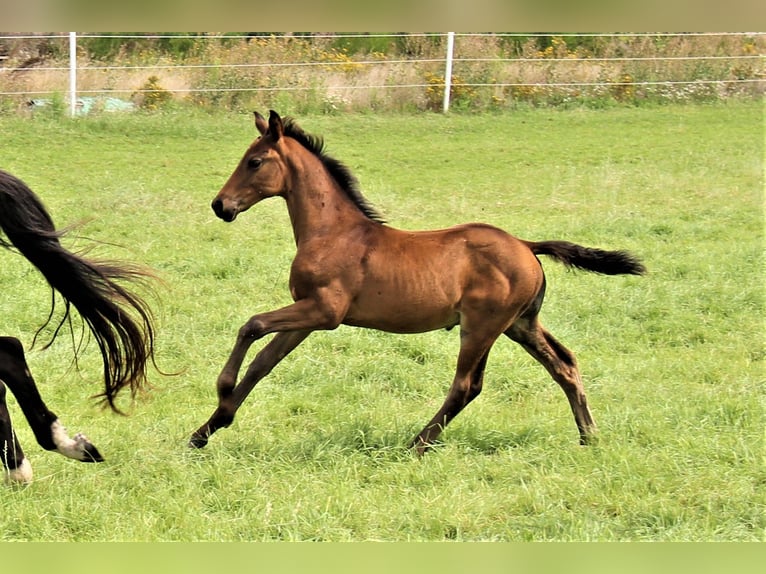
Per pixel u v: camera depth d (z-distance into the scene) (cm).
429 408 945
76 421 891
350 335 1108
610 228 1576
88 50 2645
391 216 1641
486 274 822
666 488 741
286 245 1459
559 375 854
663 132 2280
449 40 2448
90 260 740
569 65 2616
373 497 724
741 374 1027
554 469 776
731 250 1463
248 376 841
